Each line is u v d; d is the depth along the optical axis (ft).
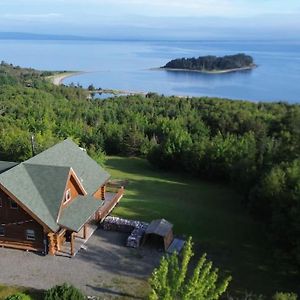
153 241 117.19
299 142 145.59
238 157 188.44
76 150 140.56
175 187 182.70
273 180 118.32
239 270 105.09
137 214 137.69
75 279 98.58
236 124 291.58
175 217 136.36
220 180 198.49
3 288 94.27
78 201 118.52
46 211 108.78
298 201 102.32
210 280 66.23
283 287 98.53
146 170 221.25
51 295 83.05
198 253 112.68
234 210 149.18
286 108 350.23
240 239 122.52
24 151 189.47
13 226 110.93
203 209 148.36
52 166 116.78
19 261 106.11
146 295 93.25
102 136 267.59
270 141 173.78
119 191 149.28
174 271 66.95
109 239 118.42
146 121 313.32
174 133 223.51
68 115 342.64
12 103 378.53
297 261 97.14
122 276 100.37
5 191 106.22
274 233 107.65
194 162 201.16
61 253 109.70
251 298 91.86
